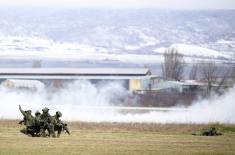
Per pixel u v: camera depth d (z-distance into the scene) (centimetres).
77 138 13188
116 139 13200
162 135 14788
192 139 13638
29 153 10569
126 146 11812
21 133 14062
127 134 14862
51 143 11969
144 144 12219
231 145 12500
